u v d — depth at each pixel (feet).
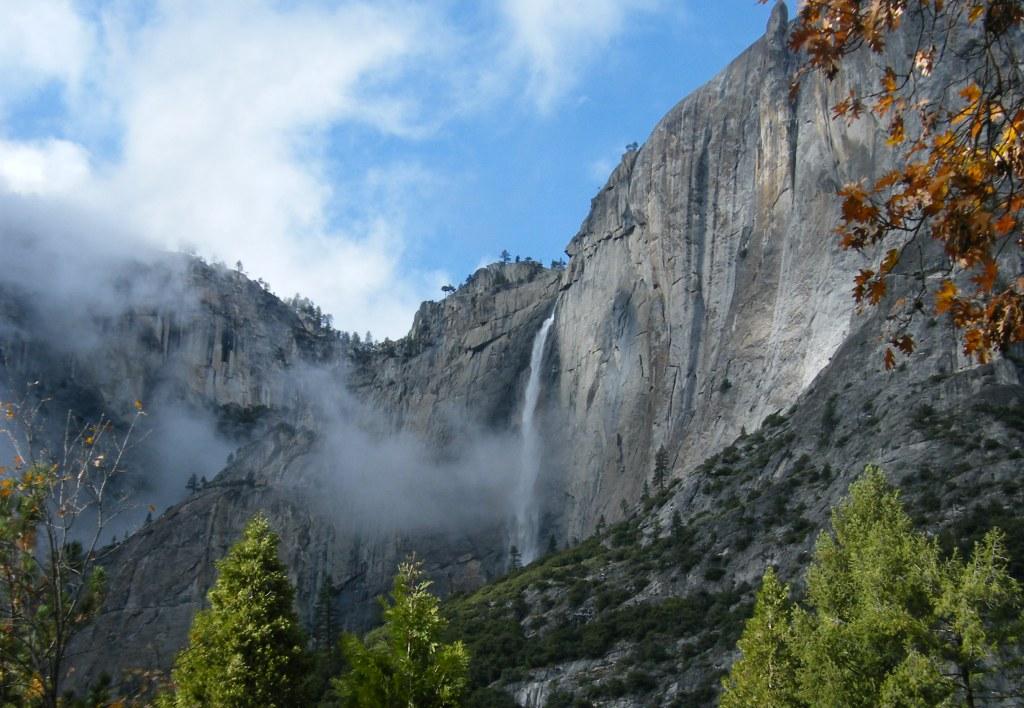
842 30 39.09
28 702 84.94
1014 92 37.52
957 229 36.73
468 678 121.80
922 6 38.81
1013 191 36.22
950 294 37.27
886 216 39.42
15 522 81.00
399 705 116.16
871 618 123.85
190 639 123.85
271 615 124.26
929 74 38.52
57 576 81.41
